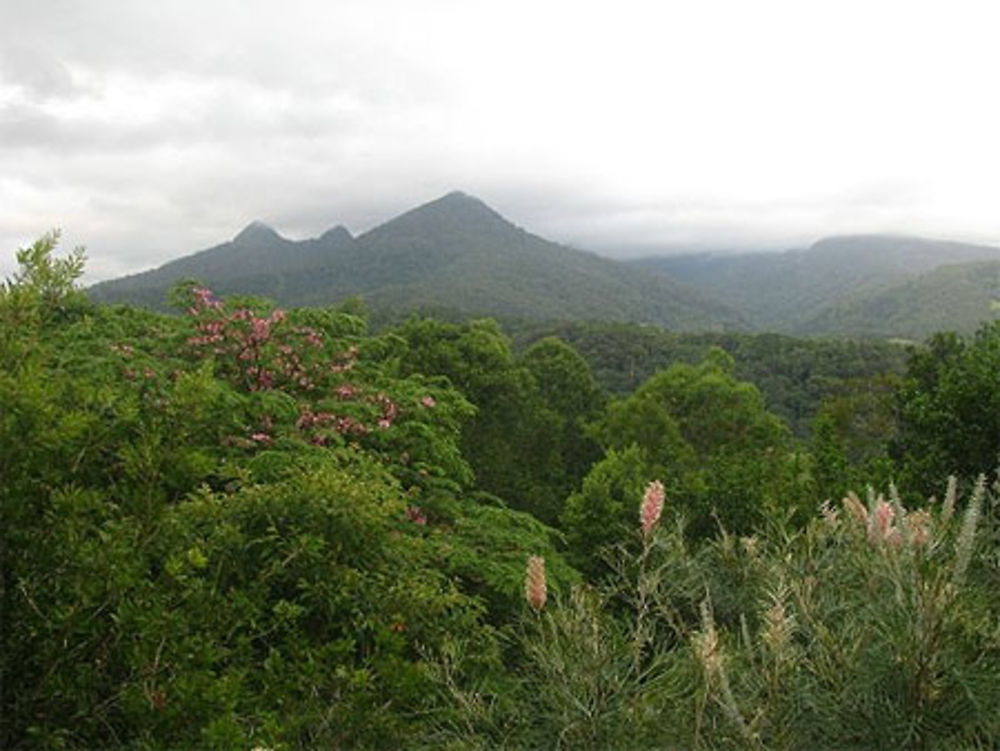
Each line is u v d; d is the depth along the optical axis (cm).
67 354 668
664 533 537
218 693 314
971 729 326
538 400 2603
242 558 443
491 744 384
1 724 303
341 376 890
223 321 854
